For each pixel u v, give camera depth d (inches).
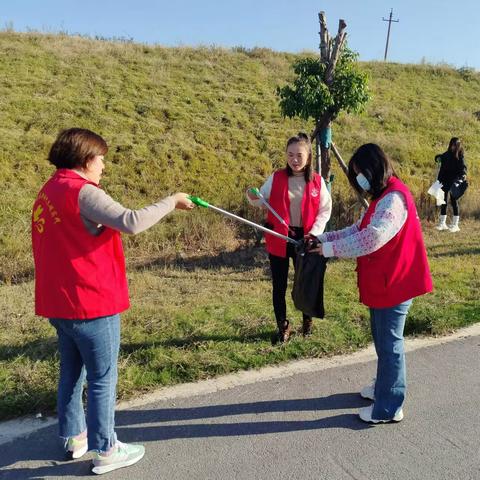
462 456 120.9
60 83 524.7
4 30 636.7
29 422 137.3
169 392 151.2
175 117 507.2
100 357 110.3
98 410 112.4
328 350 175.8
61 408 118.9
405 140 553.6
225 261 301.0
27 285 249.3
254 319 197.3
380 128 578.2
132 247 319.0
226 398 147.9
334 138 529.7
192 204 123.6
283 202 170.9
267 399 147.1
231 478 114.0
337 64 263.9
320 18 261.6
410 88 717.9
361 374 161.3
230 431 132.1
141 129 475.8
